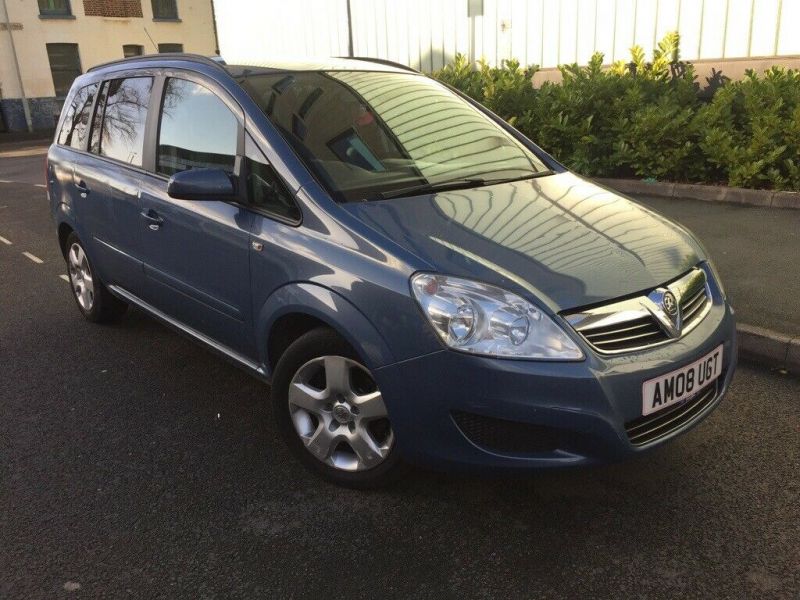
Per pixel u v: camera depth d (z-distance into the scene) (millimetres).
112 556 2633
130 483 3105
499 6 10000
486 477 2590
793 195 6746
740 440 3299
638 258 2795
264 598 2410
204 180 3086
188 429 3572
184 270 3637
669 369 2561
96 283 4828
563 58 9500
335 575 2510
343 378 2848
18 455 3354
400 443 2682
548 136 8648
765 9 7660
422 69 11258
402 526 2764
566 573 2484
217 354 3670
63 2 27219
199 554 2637
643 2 8586
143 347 4660
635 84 8023
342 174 3127
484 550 2613
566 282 2561
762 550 2566
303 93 3520
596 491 2949
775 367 4051
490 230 2854
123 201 4074
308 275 2838
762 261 5344
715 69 8109
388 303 2582
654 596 2363
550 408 2404
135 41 28891
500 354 2418
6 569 2568
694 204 7219
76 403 3885
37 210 10367
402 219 2850
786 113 7082
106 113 4496
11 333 4996
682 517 2766
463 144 3740
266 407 3799
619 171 8461
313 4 12711
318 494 2988
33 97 27094
